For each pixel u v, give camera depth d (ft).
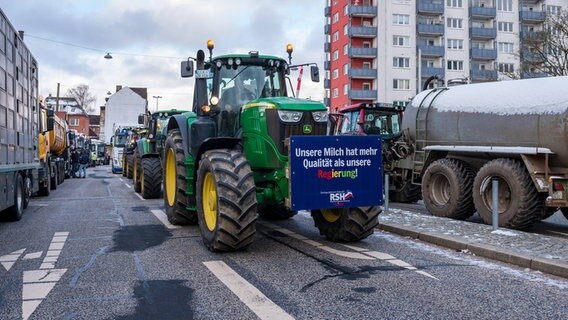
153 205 42.14
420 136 37.19
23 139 35.17
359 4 207.41
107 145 234.99
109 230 28.99
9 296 16.48
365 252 22.85
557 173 27.99
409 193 43.09
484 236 24.79
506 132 29.96
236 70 27.17
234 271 19.40
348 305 15.47
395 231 27.71
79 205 42.37
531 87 29.45
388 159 41.14
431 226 27.84
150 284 17.74
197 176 24.23
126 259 21.50
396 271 19.48
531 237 24.61
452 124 33.86
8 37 30.22
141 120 68.59
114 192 56.39
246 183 21.59
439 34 206.90
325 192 21.57
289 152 21.08
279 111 22.43
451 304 15.58
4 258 21.83
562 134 26.94
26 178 37.52
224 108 26.63
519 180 28.12
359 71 203.10
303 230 28.73
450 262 21.06
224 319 14.33
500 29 213.05
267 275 18.84
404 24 205.16
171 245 24.44
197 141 26.35
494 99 31.19
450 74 209.67
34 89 40.47
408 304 15.57
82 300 16.03
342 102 214.07
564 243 23.15
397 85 204.33
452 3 209.97
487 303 15.70
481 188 30.32
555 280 18.37
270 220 32.55
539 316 14.58
